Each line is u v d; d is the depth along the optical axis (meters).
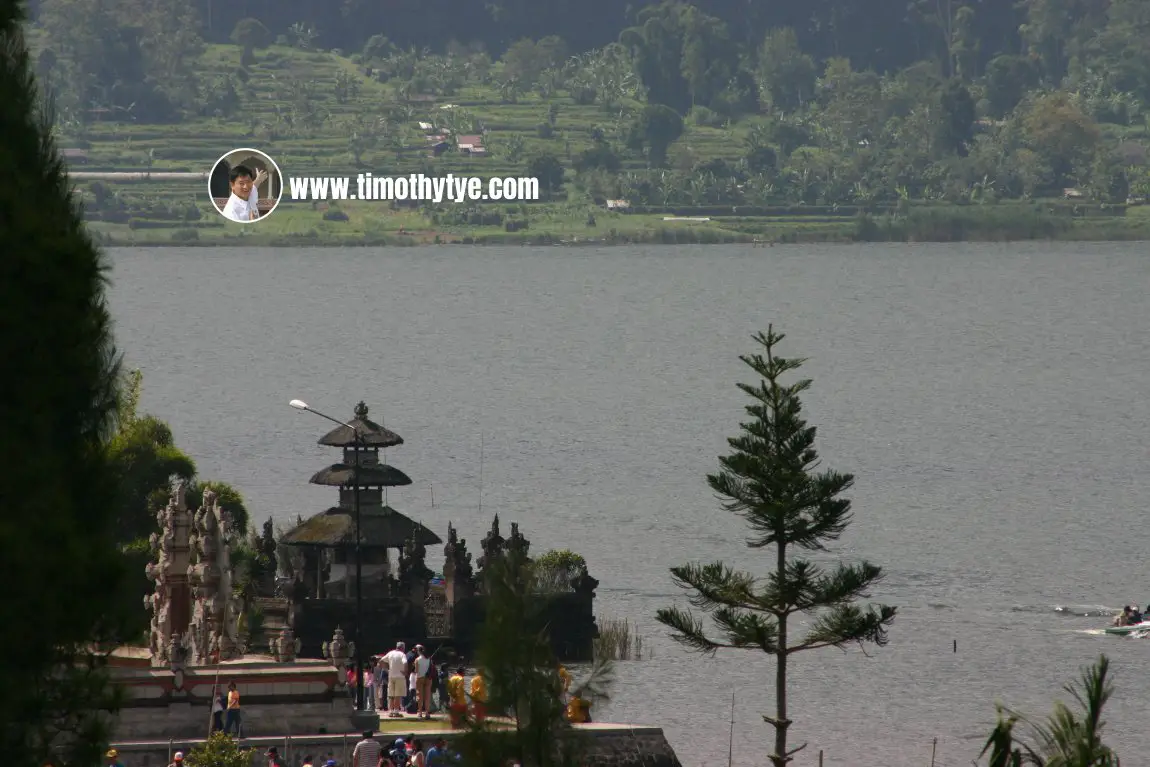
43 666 84.44
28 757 83.75
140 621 88.62
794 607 171.12
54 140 88.94
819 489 168.62
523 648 96.50
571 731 97.19
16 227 83.31
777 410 168.25
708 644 174.00
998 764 79.12
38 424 84.12
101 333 88.31
